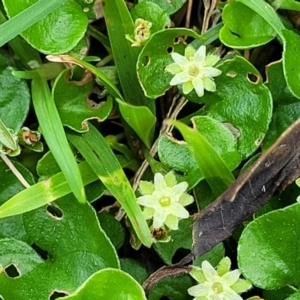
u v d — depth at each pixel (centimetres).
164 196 8
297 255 8
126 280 8
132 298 8
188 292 8
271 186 8
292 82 8
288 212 8
